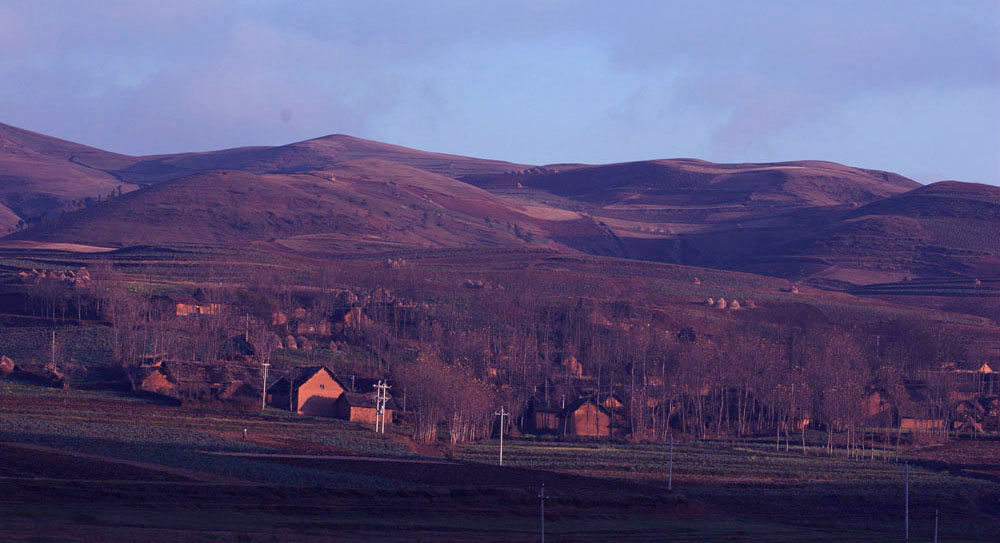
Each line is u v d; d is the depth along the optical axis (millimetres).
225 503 173750
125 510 158875
